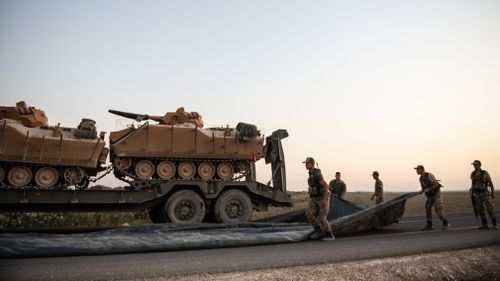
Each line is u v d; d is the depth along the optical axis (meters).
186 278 4.60
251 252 6.66
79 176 10.94
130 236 7.21
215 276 4.70
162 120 13.12
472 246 7.09
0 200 9.64
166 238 7.24
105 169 11.98
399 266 5.37
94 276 4.74
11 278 4.62
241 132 12.85
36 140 10.30
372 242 7.86
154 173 12.03
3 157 9.88
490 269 5.68
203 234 7.75
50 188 10.27
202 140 12.40
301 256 6.15
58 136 10.66
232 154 12.70
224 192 12.09
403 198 10.49
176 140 12.09
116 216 15.05
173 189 11.88
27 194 9.91
